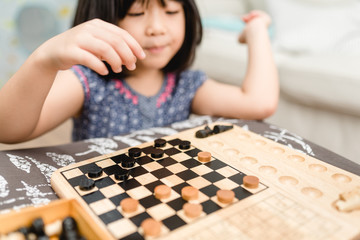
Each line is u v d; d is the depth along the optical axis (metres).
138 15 0.88
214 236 0.49
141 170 0.64
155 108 1.08
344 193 0.56
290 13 1.74
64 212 0.51
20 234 0.46
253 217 0.52
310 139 1.49
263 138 0.78
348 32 1.62
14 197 0.58
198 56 1.77
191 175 0.63
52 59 0.66
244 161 0.68
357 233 0.50
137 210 0.54
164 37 0.91
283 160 0.69
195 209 0.53
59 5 2.39
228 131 0.81
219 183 0.61
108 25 0.68
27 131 0.78
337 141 1.40
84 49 0.64
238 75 1.60
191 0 0.98
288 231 0.50
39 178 0.65
